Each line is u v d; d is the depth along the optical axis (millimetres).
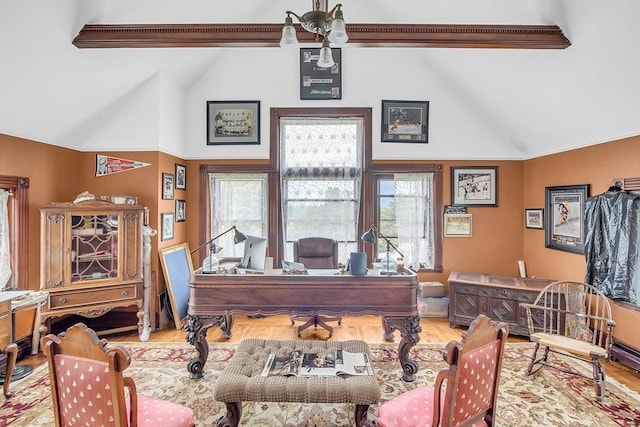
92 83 3359
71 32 2801
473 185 4625
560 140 3846
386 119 4586
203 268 3078
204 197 4625
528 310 2980
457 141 4598
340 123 4660
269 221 4613
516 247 4621
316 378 1896
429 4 3500
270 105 4594
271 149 4602
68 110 3410
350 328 3986
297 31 2943
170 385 2691
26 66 2736
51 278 3156
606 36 2537
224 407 2412
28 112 3084
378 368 2973
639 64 2506
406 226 4613
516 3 2912
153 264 3893
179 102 4406
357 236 4656
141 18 3199
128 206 3504
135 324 3988
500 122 4395
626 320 3035
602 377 2475
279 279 2686
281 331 3904
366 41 3018
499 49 3377
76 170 3887
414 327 2699
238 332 3871
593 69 2830
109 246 3467
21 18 2424
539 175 4301
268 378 1896
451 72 4297
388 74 4574
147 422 1600
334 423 2252
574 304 3170
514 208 4625
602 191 3328
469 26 2938
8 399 2475
